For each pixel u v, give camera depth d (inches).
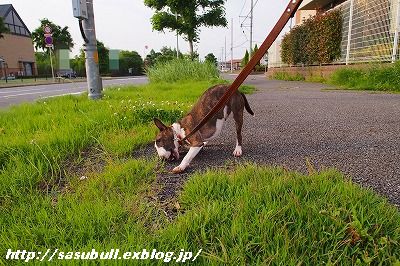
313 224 66.0
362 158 117.2
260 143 144.9
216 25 782.5
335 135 153.8
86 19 261.9
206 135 118.2
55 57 1825.8
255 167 101.6
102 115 187.2
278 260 57.5
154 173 108.8
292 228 66.7
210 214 72.6
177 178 105.9
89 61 270.7
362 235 61.1
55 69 1793.8
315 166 110.2
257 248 62.6
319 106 253.8
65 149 131.1
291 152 128.7
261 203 75.7
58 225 73.4
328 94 347.3
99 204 81.0
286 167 110.3
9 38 1747.0
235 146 141.6
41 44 2210.9
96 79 275.1
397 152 122.6
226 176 95.0
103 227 71.0
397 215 69.1
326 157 120.2
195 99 282.4
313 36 616.1
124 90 393.7
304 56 679.7
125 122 176.6
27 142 131.5
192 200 83.7
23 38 1872.5
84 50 270.4
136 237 66.9
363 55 479.5
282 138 152.1
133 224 73.0
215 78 573.3
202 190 87.0
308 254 59.7
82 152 135.4
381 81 379.9
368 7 461.4
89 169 117.0
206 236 67.2
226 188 88.8
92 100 266.8
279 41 952.3
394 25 407.8
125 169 108.0
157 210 82.8
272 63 1056.8
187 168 115.4
